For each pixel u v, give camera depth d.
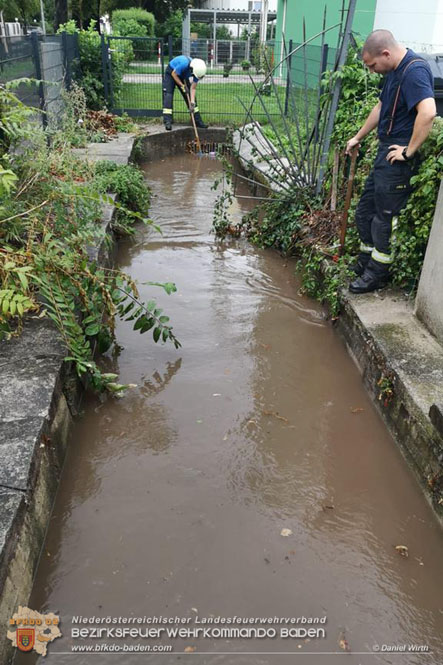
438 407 2.86
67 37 11.02
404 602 2.47
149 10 35.34
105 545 2.66
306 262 5.72
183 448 3.32
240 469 3.18
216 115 13.34
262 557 2.64
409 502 3.02
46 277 3.36
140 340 4.48
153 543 2.68
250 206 8.37
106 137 10.14
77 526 2.76
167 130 12.05
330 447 3.40
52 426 2.96
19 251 3.35
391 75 3.87
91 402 3.71
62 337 3.45
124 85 13.29
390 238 4.23
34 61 8.02
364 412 3.73
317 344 4.54
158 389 3.87
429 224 3.99
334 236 5.49
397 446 3.39
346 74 5.71
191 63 11.74
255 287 5.59
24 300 3.02
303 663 2.20
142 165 10.98
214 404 3.73
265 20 26.44
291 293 5.48
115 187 6.96
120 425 3.50
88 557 2.60
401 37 11.64
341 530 2.82
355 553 2.69
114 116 11.91
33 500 2.51
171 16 36.00
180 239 6.89
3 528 2.16
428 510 2.96
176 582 2.50
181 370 4.10
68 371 3.43
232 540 2.72
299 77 11.42
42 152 4.45
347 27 5.52
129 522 2.79
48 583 2.47
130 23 26.94
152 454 3.27
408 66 3.73
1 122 4.03
